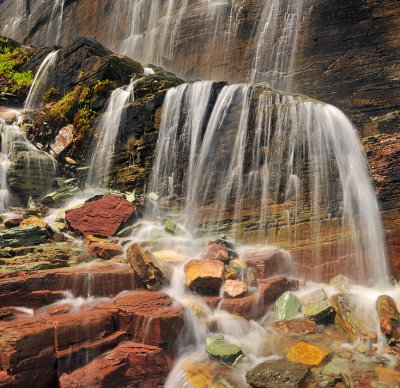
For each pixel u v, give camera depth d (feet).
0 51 65.00
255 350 21.09
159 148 36.32
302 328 22.90
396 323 22.27
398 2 44.68
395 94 43.83
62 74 50.55
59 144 41.96
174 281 24.29
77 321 18.61
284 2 52.80
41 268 22.77
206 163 34.30
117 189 37.14
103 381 17.74
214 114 34.88
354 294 26.22
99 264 24.52
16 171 37.27
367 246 30.60
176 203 34.55
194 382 18.22
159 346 19.16
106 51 51.08
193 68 60.54
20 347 16.76
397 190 31.14
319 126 32.14
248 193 32.58
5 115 46.55
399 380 18.34
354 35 47.09
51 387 17.78
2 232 26.78
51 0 93.81
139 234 30.81
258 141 33.19
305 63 50.01
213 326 21.65
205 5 61.00
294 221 30.96
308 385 17.81
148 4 69.62
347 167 31.89
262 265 26.32
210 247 26.66
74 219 29.71
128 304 20.83
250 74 54.60
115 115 39.32
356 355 20.54
